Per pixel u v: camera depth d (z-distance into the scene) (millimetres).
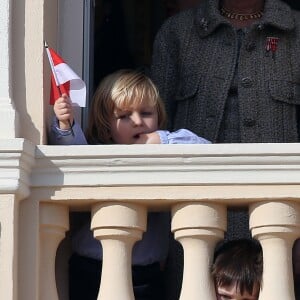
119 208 18938
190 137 20234
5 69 19453
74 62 21453
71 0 21516
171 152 18828
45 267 19109
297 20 21797
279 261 18688
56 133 19719
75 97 19859
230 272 18953
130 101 20312
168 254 20766
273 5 21609
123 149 18906
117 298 18781
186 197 18828
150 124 20484
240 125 21281
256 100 21344
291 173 18750
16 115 19281
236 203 18984
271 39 21562
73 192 18984
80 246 20062
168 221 20547
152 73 22203
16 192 18672
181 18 22156
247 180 18766
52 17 20719
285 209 18719
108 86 20516
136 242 19656
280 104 21391
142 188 18906
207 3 21906
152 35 27547
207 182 18797
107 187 18953
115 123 20469
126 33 27078
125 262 18938
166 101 21984
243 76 21406
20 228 18984
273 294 18562
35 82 19609
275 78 21422
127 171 18922
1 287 18609
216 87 21453
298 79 21562
